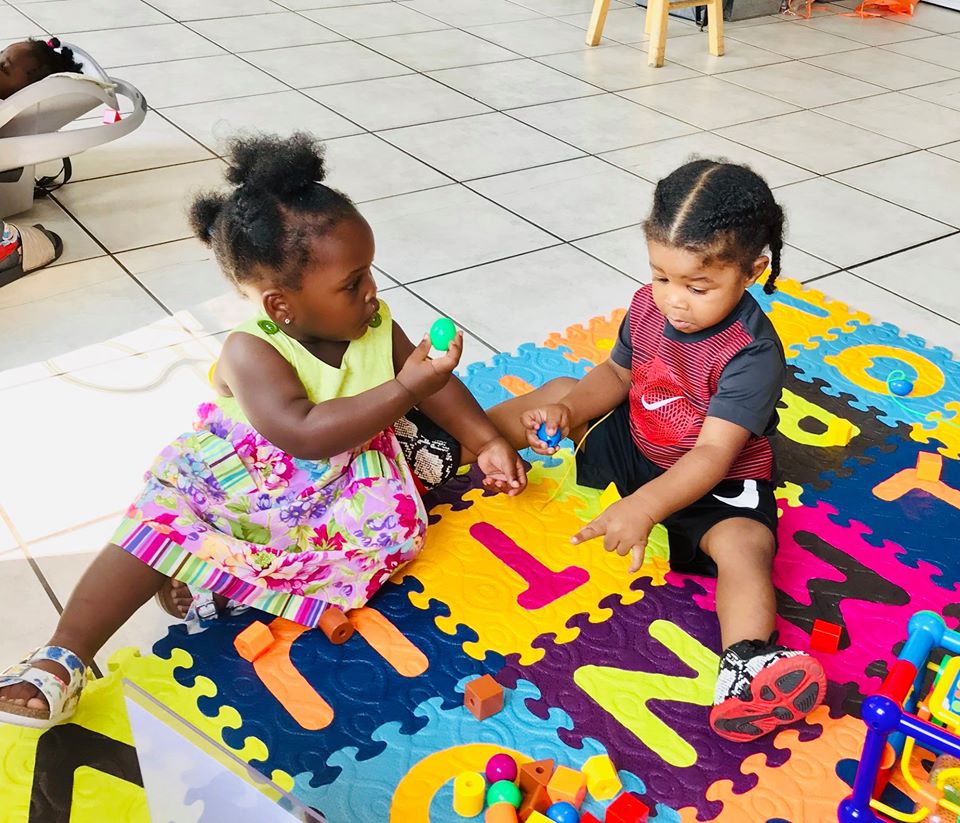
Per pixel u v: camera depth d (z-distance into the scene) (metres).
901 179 2.52
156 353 1.69
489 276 1.97
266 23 3.46
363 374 1.22
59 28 3.23
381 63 3.13
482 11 3.78
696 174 1.13
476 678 1.13
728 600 1.16
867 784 0.90
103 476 1.41
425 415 1.35
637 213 2.26
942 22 3.99
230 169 1.13
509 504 1.40
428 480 1.36
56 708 1.00
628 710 1.10
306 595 1.19
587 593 1.26
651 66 3.25
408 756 1.04
